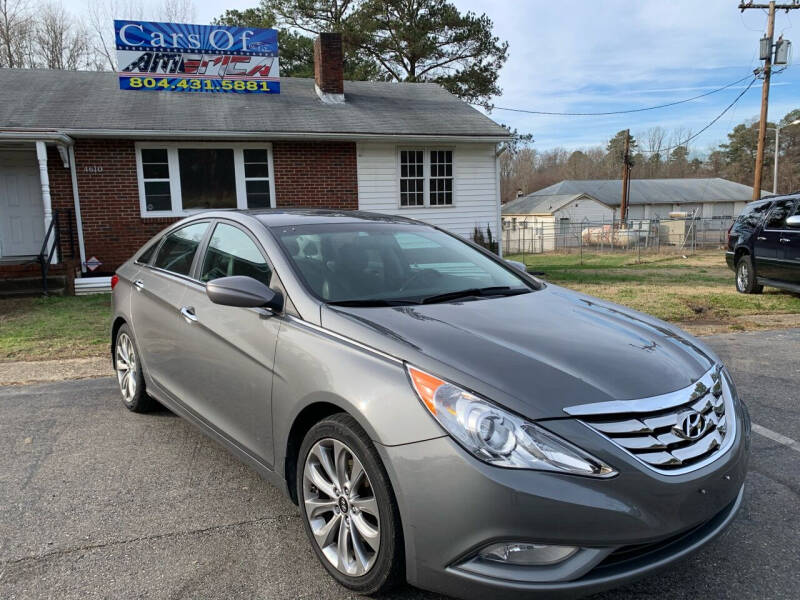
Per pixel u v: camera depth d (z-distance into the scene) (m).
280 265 3.03
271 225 3.38
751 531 2.86
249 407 2.92
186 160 12.62
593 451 2.02
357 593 2.36
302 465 2.60
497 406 2.06
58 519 2.97
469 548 2.00
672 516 2.09
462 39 25.14
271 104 14.34
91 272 12.08
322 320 2.67
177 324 3.56
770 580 2.48
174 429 4.16
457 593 2.06
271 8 26.28
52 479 3.41
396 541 2.16
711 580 2.49
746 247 10.66
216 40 14.34
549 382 2.17
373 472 2.21
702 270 16.27
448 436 2.05
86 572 2.53
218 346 3.14
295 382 2.58
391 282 3.18
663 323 3.16
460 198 14.67
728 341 6.92
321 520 2.55
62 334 7.29
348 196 13.76
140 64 13.86
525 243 40.25
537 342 2.48
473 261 3.71
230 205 13.01
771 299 10.00
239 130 12.37
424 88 17.62
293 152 13.28
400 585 2.31
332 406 2.50
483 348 2.36
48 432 4.11
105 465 3.59
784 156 69.75
